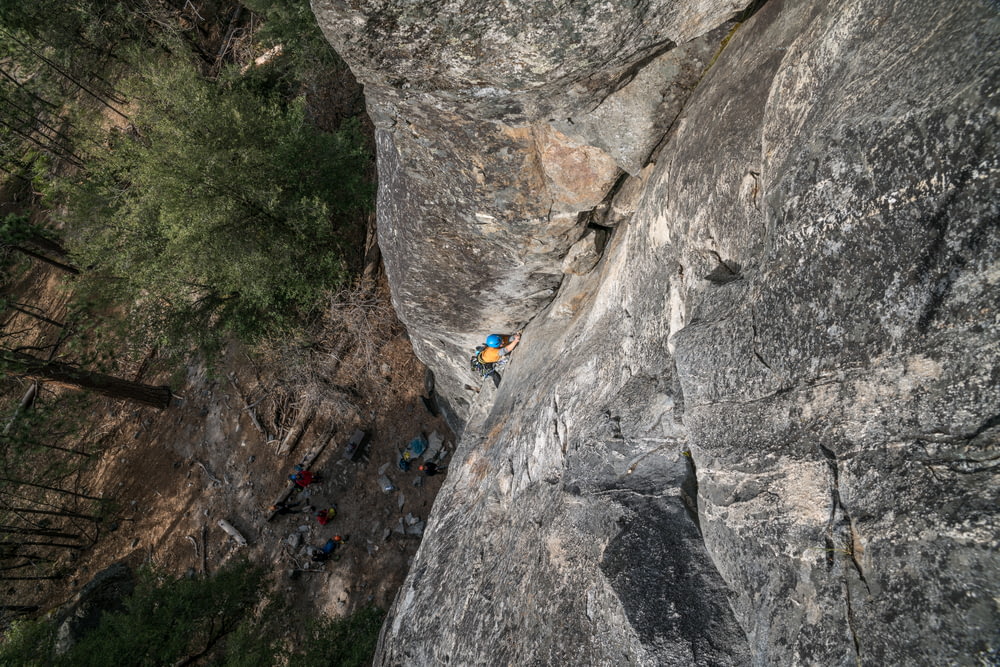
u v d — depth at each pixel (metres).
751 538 2.38
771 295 2.29
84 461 15.16
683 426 3.35
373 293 13.55
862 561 1.91
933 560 1.68
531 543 4.24
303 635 11.92
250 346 13.90
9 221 12.06
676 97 4.01
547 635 3.50
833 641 1.94
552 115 4.28
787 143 2.42
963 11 1.74
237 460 14.07
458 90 4.01
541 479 4.68
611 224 5.82
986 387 1.61
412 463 13.24
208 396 14.83
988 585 1.54
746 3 3.35
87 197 12.40
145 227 11.26
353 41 3.53
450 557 5.53
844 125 1.98
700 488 2.74
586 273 6.34
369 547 12.71
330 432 13.75
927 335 1.74
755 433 2.37
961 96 1.61
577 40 3.43
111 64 15.94
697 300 3.08
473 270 6.61
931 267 1.70
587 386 4.62
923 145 1.69
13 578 13.46
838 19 2.27
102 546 14.21
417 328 8.59
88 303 13.30
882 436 1.88
